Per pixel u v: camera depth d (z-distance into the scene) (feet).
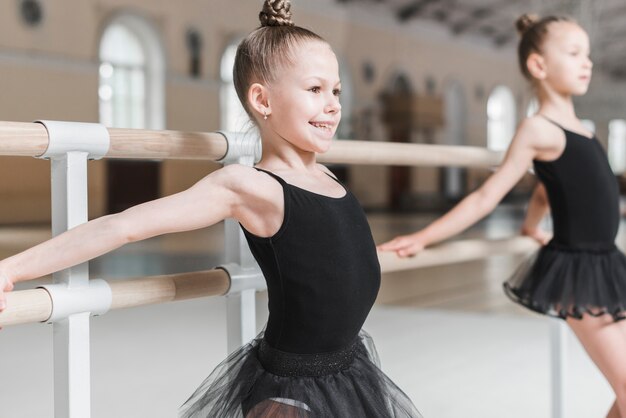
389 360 9.91
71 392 3.27
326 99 3.37
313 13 53.11
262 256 3.34
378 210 52.90
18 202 33.65
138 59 43.24
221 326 12.33
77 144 3.22
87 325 3.30
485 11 61.41
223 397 3.39
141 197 38.81
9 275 2.82
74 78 39.58
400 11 58.75
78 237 2.94
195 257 23.57
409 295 16.66
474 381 8.70
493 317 13.51
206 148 3.78
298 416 3.15
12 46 37.17
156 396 7.84
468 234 31.86
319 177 3.53
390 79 58.90
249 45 3.42
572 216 5.26
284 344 3.33
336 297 3.31
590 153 5.30
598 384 8.50
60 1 38.86
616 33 47.83
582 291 5.09
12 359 9.84
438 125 60.23
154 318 13.16
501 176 5.24
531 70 5.53
